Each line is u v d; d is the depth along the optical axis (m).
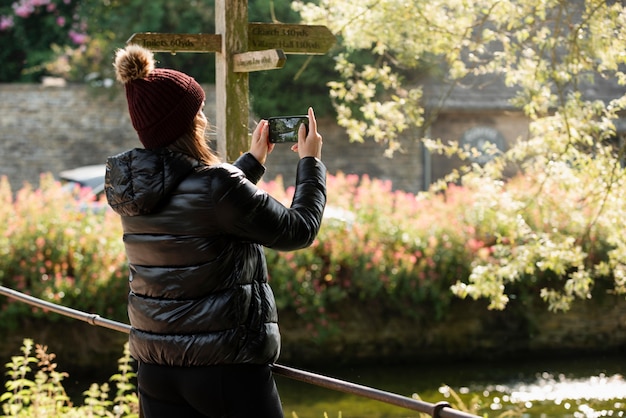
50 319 11.35
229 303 2.80
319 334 12.15
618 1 7.26
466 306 12.70
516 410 10.20
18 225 11.73
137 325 2.94
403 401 2.70
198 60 23.45
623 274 7.97
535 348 12.88
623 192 7.37
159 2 22.83
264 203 2.79
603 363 12.48
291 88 21.73
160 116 2.86
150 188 2.81
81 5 24.31
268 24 4.58
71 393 10.75
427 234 12.76
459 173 8.48
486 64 7.95
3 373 11.20
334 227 12.57
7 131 21.59
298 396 10.92
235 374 2.83
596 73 7.97
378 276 12.38
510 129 20.59
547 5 7.35
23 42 27.00
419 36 7.78
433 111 8.51
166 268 2.85
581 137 7.55
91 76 22.59
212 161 2.96
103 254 11.73
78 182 16.61
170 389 2.92
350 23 7.92
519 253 7.71
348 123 8.22
